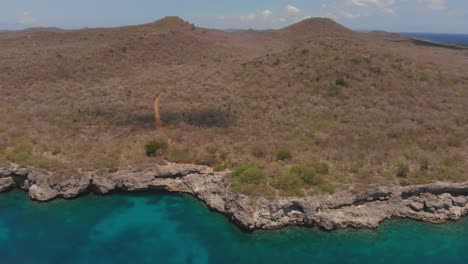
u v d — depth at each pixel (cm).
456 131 4375
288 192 3023
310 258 2636
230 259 2645
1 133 4191
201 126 4631
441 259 2602
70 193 3388
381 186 3088
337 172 3388
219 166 3547
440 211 3006
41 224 3038
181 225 3061
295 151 3866
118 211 3259
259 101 5628
